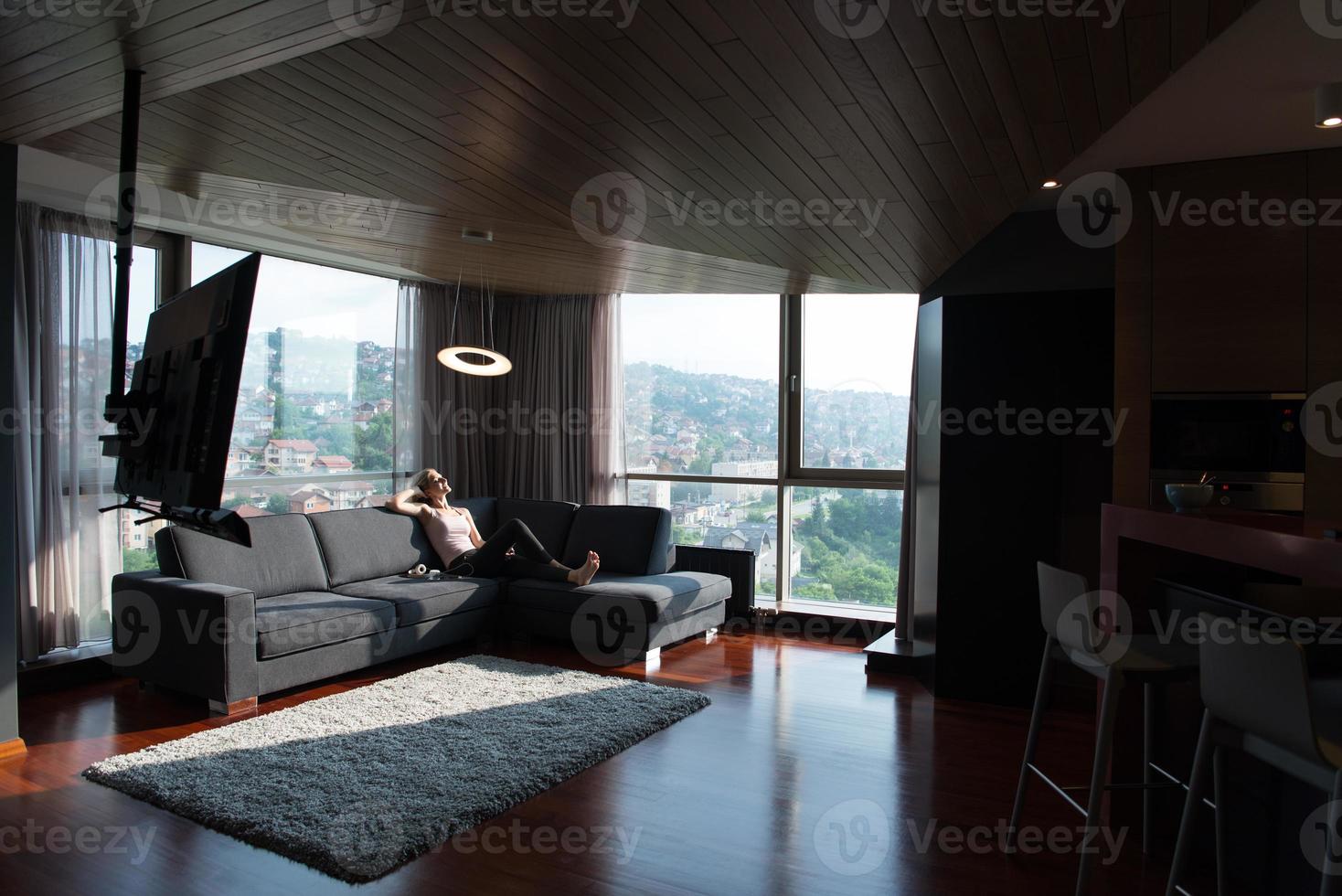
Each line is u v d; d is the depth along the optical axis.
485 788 3.27
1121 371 4.25
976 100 2.49
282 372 5.92
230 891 2.58
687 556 6.56
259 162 3.41
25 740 3.82
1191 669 2.44
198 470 2.55
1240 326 4.05
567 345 7.06
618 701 4.37
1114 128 3.62
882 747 3.91
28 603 4.48
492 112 2.72
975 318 4.70
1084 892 2.45
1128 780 3.05
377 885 2.62
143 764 3.46
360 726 3.95
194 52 2.35
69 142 3.28
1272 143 3.80
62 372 4.68
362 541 5.60
